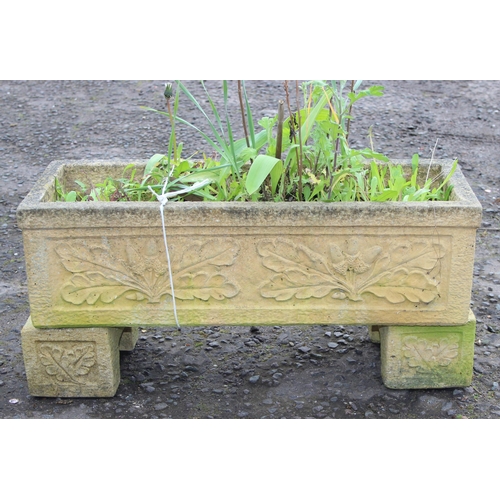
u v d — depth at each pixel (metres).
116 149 3.53
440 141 3.55
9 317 2.71
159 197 2.32
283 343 2.62
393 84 4.29
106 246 2.33
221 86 4.24
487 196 3.23
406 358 2.42
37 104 4.10
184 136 3.63
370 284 2.35
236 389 2.47
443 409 2.40
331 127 2.35
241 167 2.50
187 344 2.62
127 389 2.47
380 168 2.53
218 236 2.32
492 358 2.54
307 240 2.32
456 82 4.30
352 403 2.42
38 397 2.45
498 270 2.88
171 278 2.33
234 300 2.36
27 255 2.33
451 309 2.36
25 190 3.30
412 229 2.31
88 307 2.37
